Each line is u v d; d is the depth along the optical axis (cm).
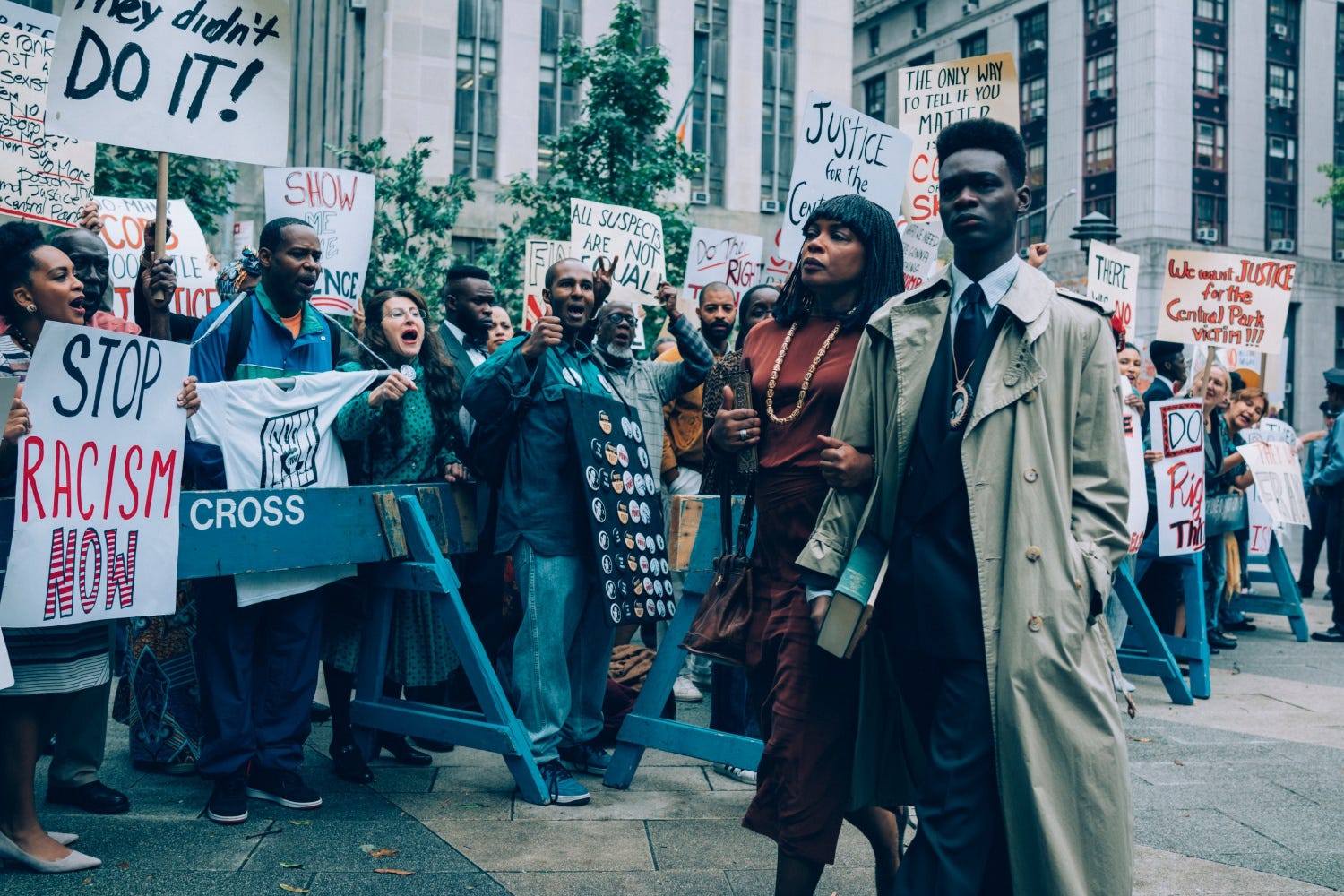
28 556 306
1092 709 235
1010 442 244
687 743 427
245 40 399
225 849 361
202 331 423
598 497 427
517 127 2406
